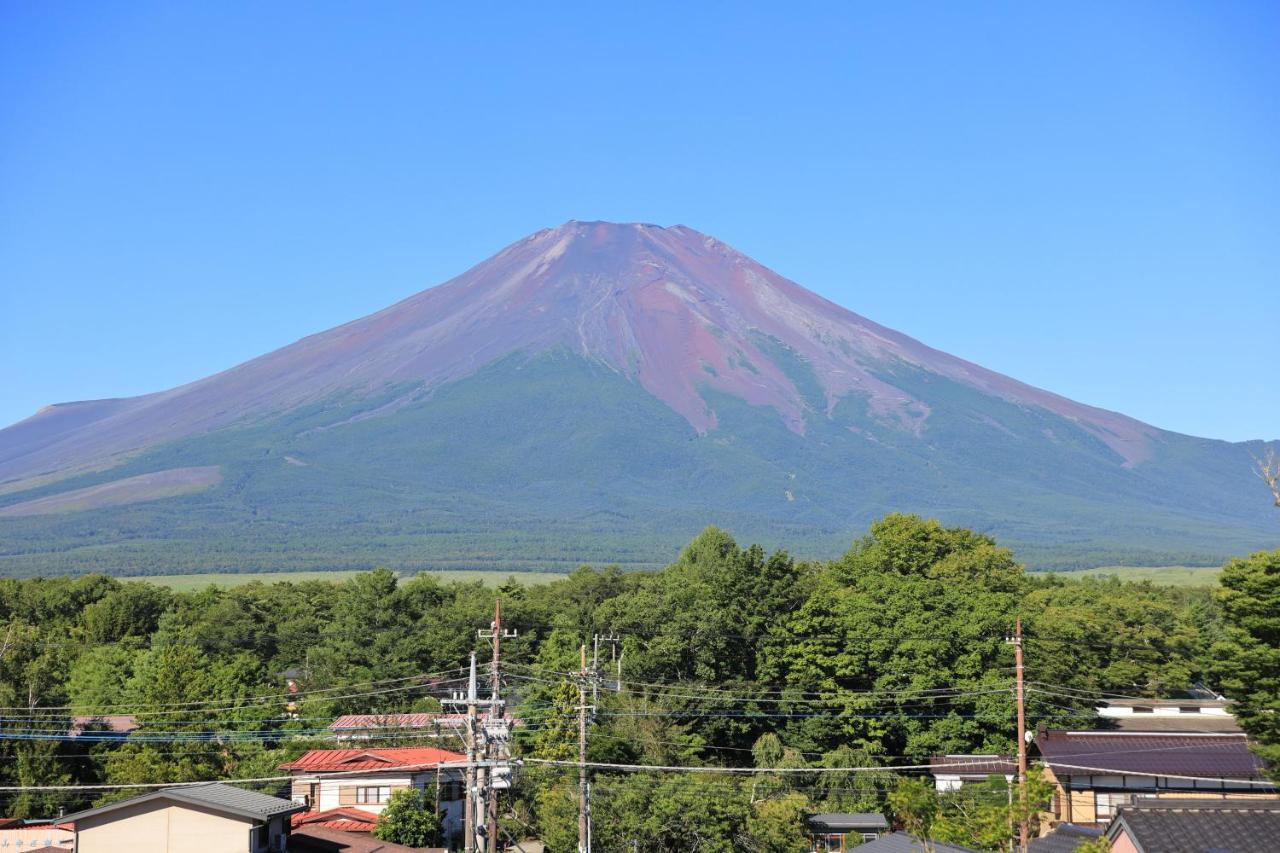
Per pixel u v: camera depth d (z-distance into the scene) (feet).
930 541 344.49
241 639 374.84
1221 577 195.93
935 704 266.98
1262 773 195.52
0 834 202.59
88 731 240.32
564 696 249.96
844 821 232.73
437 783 220.02
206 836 168.25
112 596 406.41
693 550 433.07
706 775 222.89
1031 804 153.58
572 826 200.34
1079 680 276.00
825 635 273.33
